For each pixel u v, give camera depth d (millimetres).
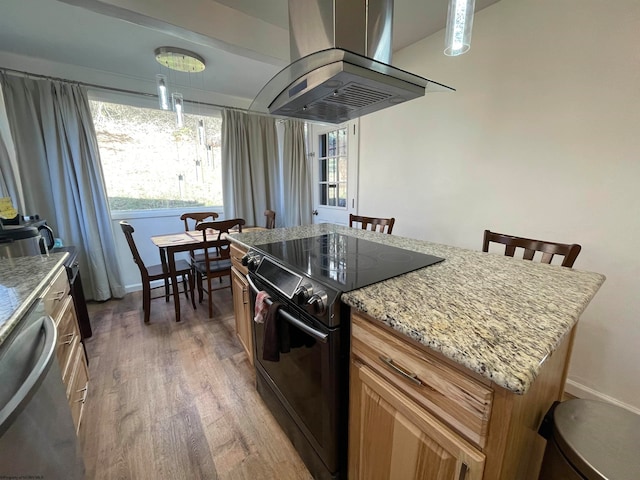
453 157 2105
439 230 2273
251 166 3723
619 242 1414
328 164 3561
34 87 2465
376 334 798
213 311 2707
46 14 1823
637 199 1348
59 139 2588
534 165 1681
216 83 3127
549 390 847
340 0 1121
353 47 1188
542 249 1262
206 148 3154
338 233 1890
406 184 2496
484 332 643
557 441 703
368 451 896
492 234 1449
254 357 1594
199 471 1184
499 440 560
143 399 1575
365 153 2873
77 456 1009
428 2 1746
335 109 1477
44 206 2596
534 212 1714
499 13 1729
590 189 1481
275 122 3850
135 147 3162
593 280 993
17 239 1525
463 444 617
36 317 969
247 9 1791
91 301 2934
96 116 2914
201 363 1896
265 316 1184
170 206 3453
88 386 1674
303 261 1212
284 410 1304
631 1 1278
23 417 682
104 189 2852
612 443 664
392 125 2551
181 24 1612
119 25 1963
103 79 2781
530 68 1636
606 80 1379
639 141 1315
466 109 1980
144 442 1312
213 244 2541
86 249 2816
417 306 775
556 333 641
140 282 3322
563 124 1542
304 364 1091
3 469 592
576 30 1448
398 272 1058
